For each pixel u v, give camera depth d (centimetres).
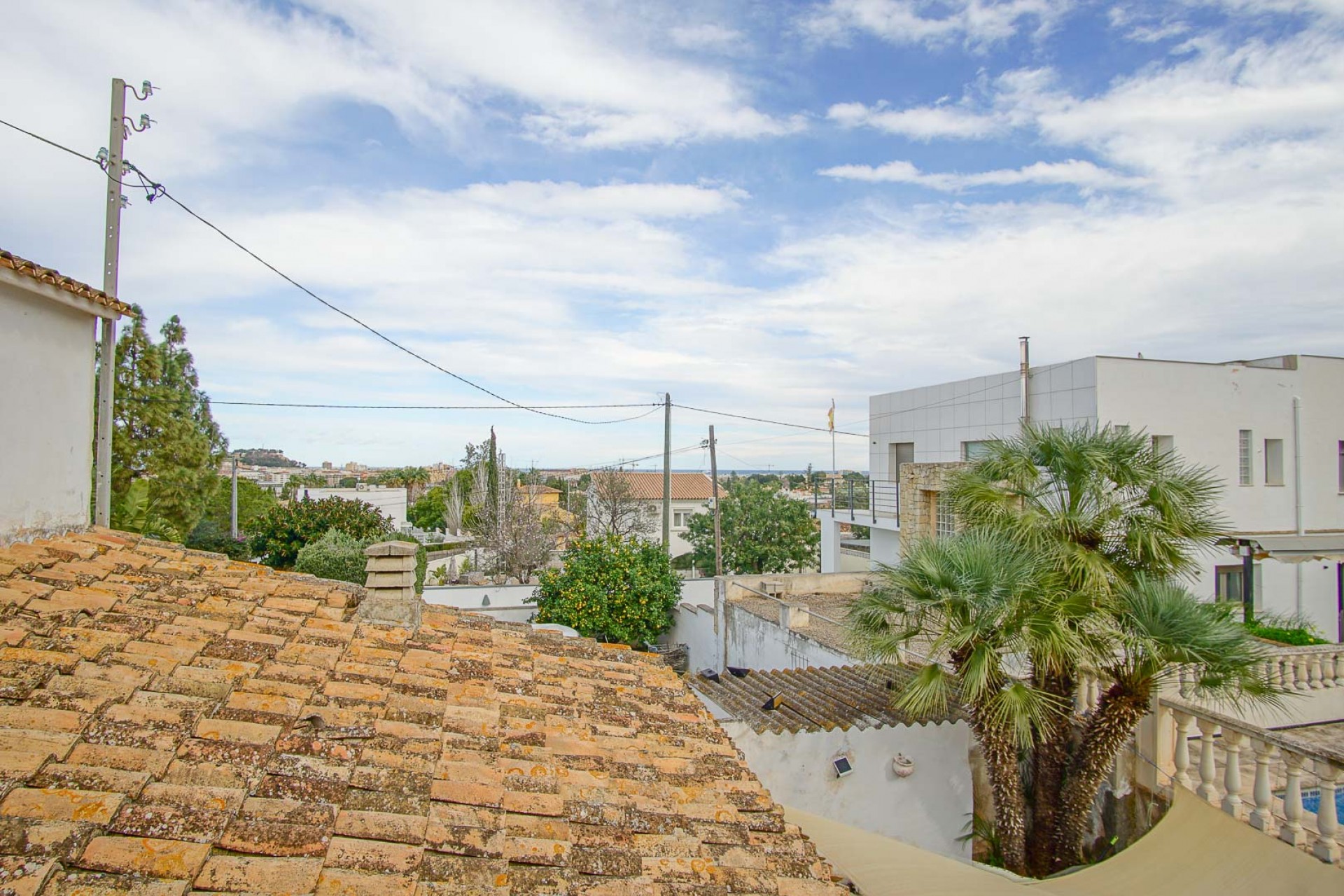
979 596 739
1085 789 775
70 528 602
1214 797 729
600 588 2044
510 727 477
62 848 262
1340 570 1770
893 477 2452
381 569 650
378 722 430
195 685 407
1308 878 582
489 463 4441
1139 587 758
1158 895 617
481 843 346
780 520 3738
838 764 899
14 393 521
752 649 1720
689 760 511
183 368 2419
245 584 596
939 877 640
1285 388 1755
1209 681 706
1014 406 1872
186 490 2238
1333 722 1096
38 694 355
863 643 852
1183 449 1656
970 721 841
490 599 2502
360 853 312
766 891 391
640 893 355
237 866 283
